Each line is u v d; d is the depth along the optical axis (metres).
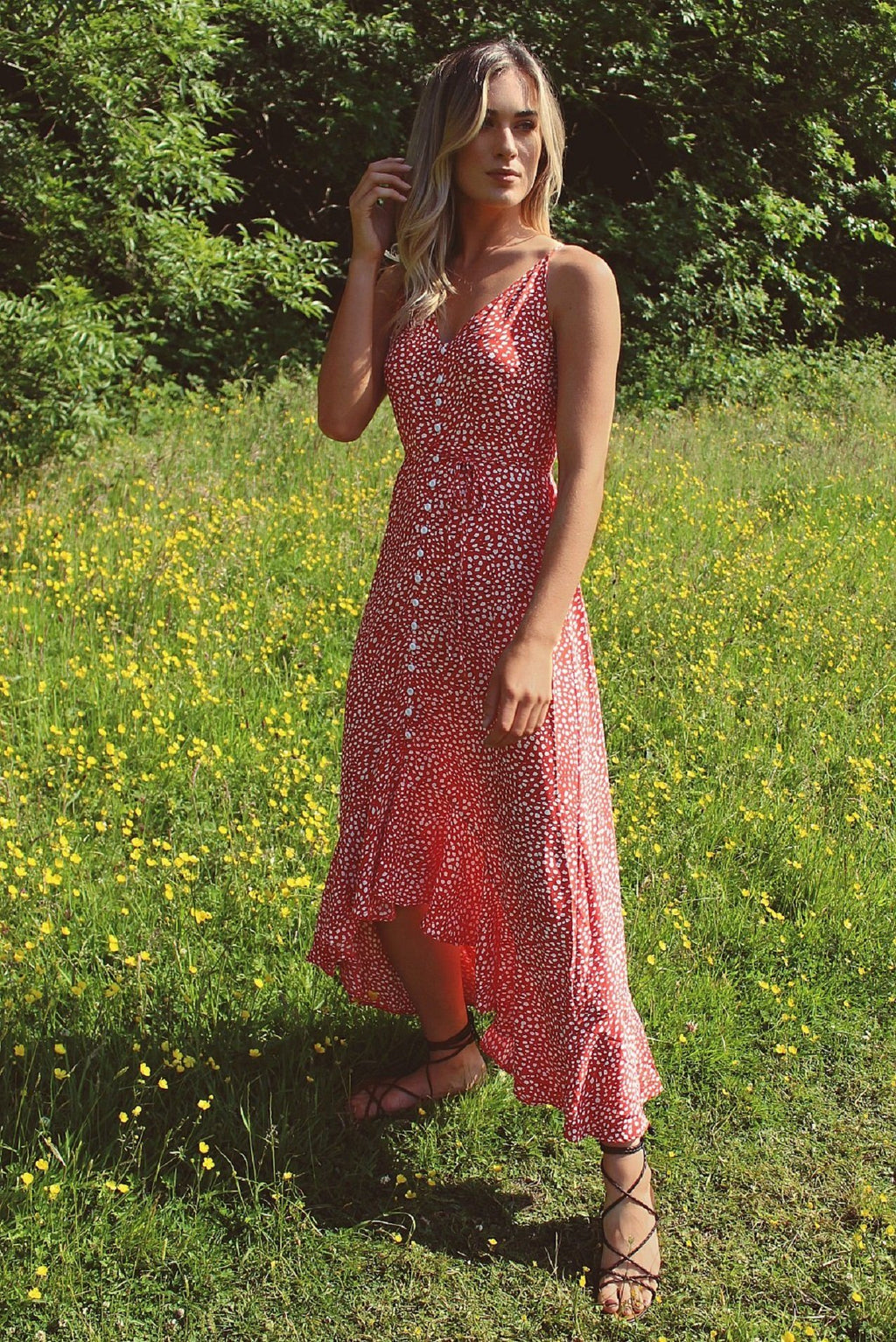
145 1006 2.89
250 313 10.73
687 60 14.05
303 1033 2.90
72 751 4.00
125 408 8.80
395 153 11.90
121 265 9.65
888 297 16.67
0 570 5.41
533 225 2.46
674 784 4.16
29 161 8.82
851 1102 2.93
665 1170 2.70
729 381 11.93
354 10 12.56
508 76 2.34
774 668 5.25
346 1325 2.29
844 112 14.91
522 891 2.43
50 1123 2.55
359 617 5.35
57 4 8.56
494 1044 2.58
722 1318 2.32
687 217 12.95
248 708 4.52
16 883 3.32
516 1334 2.29
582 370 2.29
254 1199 2.47
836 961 3.41
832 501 7.93
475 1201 2.60
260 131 12.32
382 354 2.57
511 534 2.38
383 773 2.55
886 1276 2.44
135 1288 2.31
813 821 4.01
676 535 6.82
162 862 3.42
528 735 2.37
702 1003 3.16
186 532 5.98
